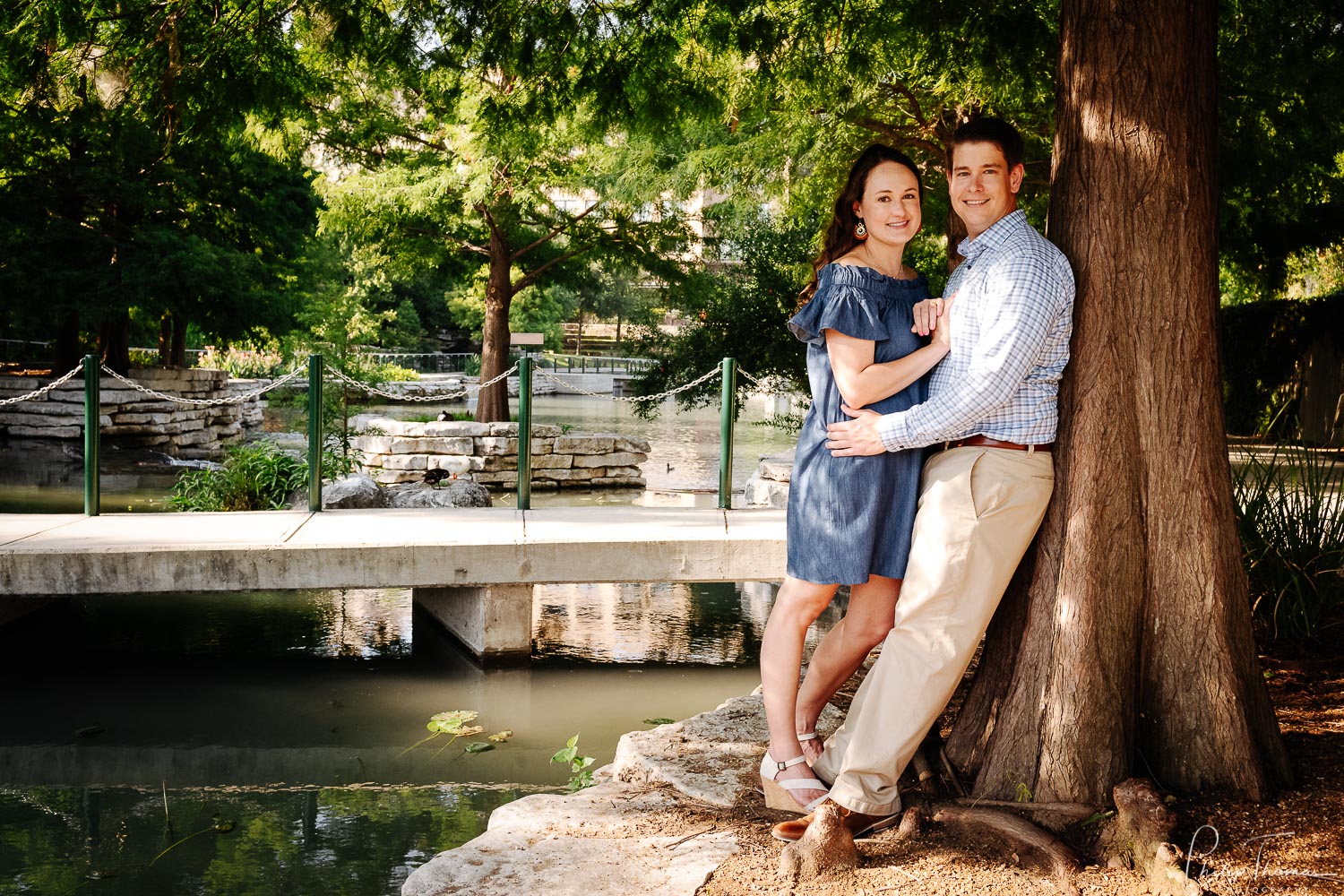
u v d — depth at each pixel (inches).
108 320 775.7
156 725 208.8
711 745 165.3
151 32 231.5
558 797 146.8
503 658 250.1
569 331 2842.0
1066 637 127.9
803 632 135.0
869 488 126.6
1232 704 127.8
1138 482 128.6
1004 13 261.4
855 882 115.0
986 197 126.2
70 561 234.2
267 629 279.9
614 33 251.4
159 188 789.2
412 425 582.6
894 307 128.4
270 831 159.3
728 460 315.9
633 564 253.9
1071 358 129.4
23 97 260.7
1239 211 471.2
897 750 124.9
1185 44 126.9
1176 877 109.0
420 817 165.3
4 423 729.0
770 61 286.5
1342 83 292.0
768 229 638.5
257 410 957.2
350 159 619.2
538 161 577.0
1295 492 216.4
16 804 169.8
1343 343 604.1
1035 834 118.6
